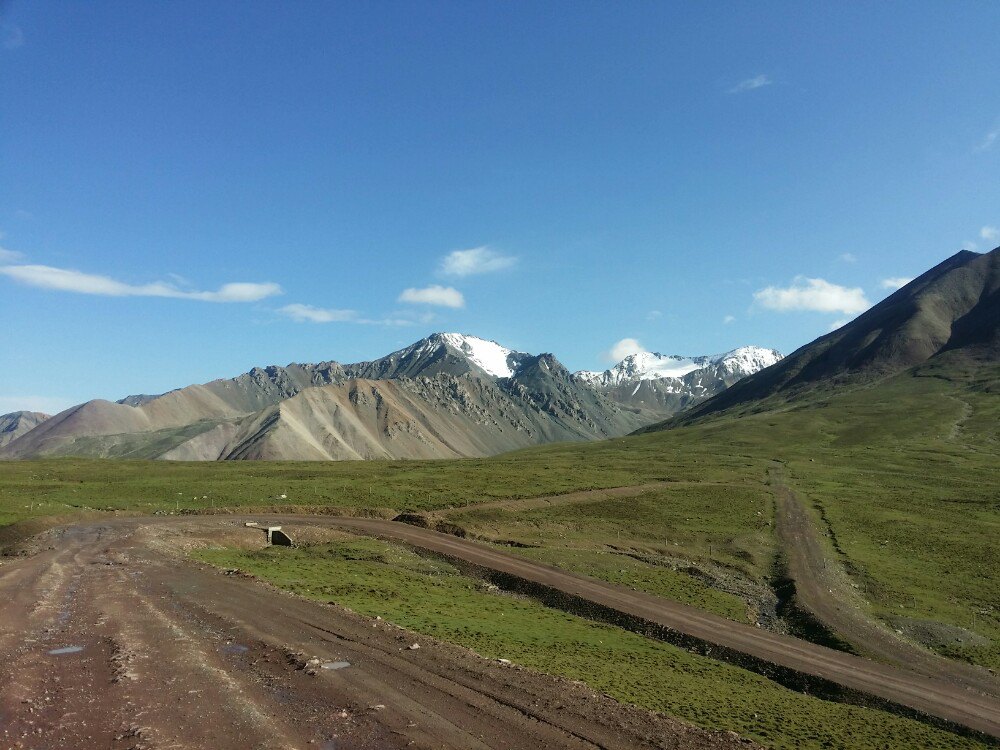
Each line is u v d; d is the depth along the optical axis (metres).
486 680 32.50
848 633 62.03
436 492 127.38
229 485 125.75
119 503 107.38
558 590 69.81
